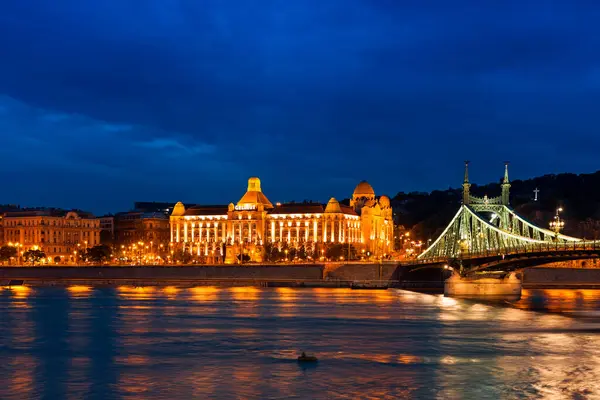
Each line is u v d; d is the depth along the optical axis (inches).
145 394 3673.7
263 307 7741.1
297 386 3809.1
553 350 4783.5
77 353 4709.6
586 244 7209.6
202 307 7746.1
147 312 7165.4
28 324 6131.9
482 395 3636.8
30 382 3912.4
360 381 3905.0
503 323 6181.1
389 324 6117.1
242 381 3912.4
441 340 5201.8
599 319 6496.1
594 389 3745.1
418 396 3622.0
